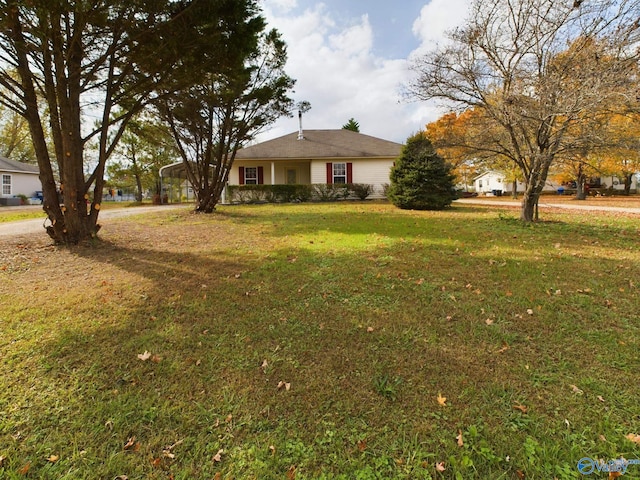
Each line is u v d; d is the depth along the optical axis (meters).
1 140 27.97
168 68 6.20
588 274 4.30
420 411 2.03
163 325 3.15
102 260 5.47
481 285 3.98
